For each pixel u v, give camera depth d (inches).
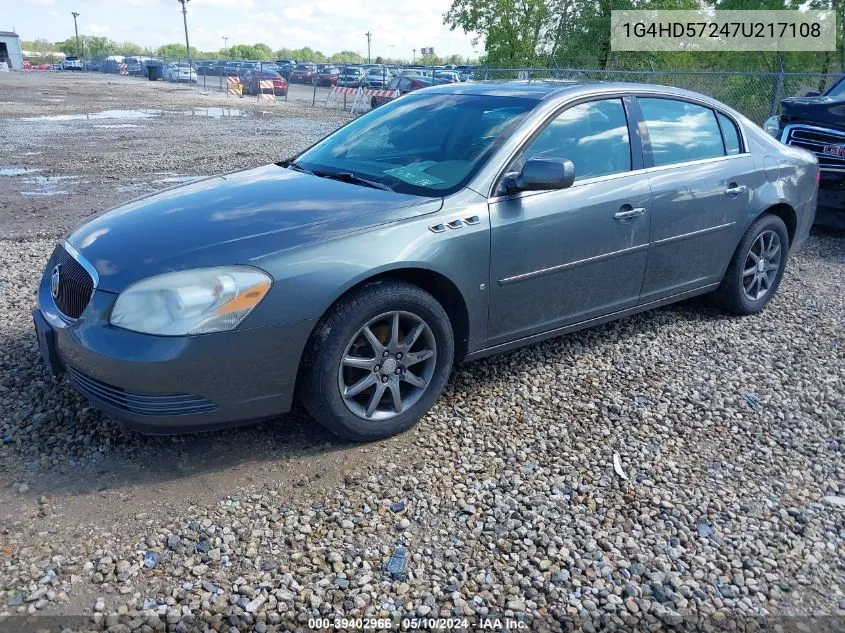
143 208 146.7
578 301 165.8
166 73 1950.1
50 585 99.1
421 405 141.6
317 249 124.8
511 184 146.9
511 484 126.7
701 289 197.9
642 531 116.0
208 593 99.3
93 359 117.7
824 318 215.2
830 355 187.8
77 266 130.0
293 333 122.3
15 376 156.4
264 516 115.6
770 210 213.8
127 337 116.2
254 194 147.7
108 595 98.2
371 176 156.8
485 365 171.8
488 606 99.7
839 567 110.1
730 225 195.6
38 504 115.9
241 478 125.3
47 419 140.3
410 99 185.9
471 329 147.0
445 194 143.6
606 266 167.5
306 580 102.4
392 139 169.8
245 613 96.2
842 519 121.3
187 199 148.4
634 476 130.7
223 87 1604.3
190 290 116.4
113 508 116.0
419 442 138.8
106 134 629.0
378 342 132.1
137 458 129.6
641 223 171.3
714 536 115.5
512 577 105.0
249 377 121.6
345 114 941.8
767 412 156.5
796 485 130.6
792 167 214.4
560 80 182.4
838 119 311.1
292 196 144.7
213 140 597.6
